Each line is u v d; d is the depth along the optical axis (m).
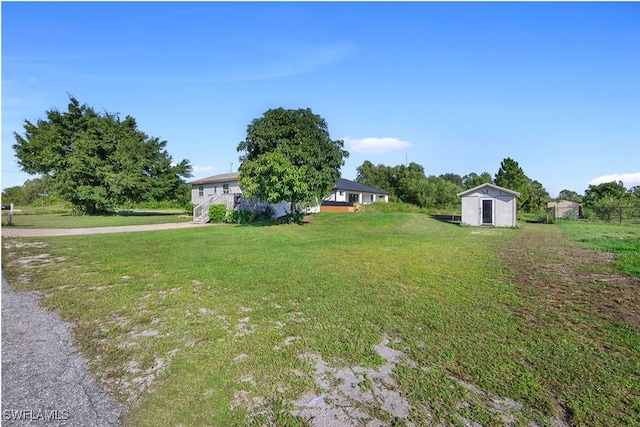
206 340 3.77
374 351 3.49
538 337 3.84
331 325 4.20
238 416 2.47
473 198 21.61
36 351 3.53
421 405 2.59
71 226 18.28
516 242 12.88
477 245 11.82
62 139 29.45
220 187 31.67
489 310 4.76
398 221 20.75
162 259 8.45
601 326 4.20
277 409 2.55
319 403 2.63
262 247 10.57
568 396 2.69
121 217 27.05
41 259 8.44
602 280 6.59
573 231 18.09
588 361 3.27
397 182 52.12
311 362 3.27
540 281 6.49
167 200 36.62
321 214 24.38
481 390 2.79
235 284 6.08
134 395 2.75
